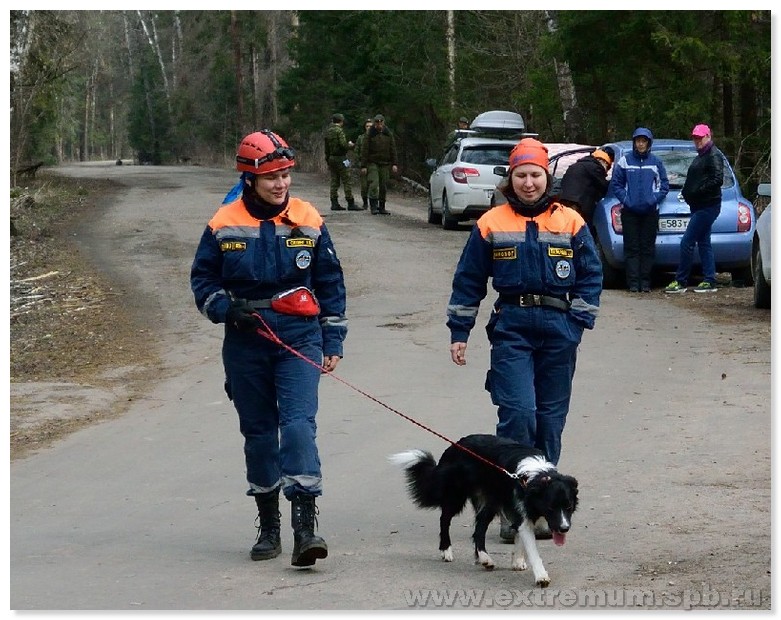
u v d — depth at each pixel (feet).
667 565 18.80
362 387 35.19
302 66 159.33
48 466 27.89
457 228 80.59
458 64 126.62
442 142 139.03
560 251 20.70
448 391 34.42
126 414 33.53
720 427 28.91
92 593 18.19
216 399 34.88
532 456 18.31
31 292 57.16
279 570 19.38
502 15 121.70
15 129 107.65
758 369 35.76
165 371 39.65
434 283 56.24
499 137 81.66
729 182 53.78
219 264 20.17
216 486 25.59
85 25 133.18
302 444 19.40
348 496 24.30
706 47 76.28
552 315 20.72
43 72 115.96
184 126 266.98
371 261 63.67
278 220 20.04
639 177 51.31
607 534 20.67
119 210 97.14
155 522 22.86
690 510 21.99
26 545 21.30
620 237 52.85
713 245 52.37
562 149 65.77
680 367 36.65
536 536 19.15
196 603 17.56
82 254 69.62
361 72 142.20
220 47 242.17
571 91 94.17
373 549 20.57
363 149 91.76
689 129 81.15
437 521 22.50
